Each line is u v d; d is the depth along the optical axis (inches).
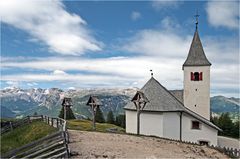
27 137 1379.2
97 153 801.6
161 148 1042.7
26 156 719.1
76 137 1108.5
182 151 1058.1
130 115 1692.9
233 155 1231.5
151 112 1603.1
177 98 1991.9
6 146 1279.5
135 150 919.0
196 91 1936.5
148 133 1600.6
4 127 1638.8
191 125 1700.3
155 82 1752.0
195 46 2003.0
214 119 3408.0
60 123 1252.5
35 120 1770.4
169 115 1617.9
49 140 767.7
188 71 1961.1
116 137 1198.9
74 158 721.0
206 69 1927.9
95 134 1255.5
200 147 1233.4
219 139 2442.2
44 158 693.3
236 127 2967.5
